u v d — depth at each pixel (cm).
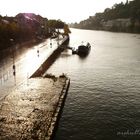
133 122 4016
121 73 7550
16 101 4306
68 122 3984
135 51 13062
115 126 3872
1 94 4538
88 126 3862
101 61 9762
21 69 6366
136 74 7431
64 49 12788
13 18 15525
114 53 12219
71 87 5878
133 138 3528
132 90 5728
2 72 5966
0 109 3950
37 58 7969
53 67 8375
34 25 16562
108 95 5341
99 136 3575
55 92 4984
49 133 3272
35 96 4634
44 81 5747
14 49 9762
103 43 17712
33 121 3606
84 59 10169
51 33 19188
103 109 4534
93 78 6856
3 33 9712
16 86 5009
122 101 4969
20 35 12138
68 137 3538
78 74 7356
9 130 3312
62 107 4500
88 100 5003
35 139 3111
